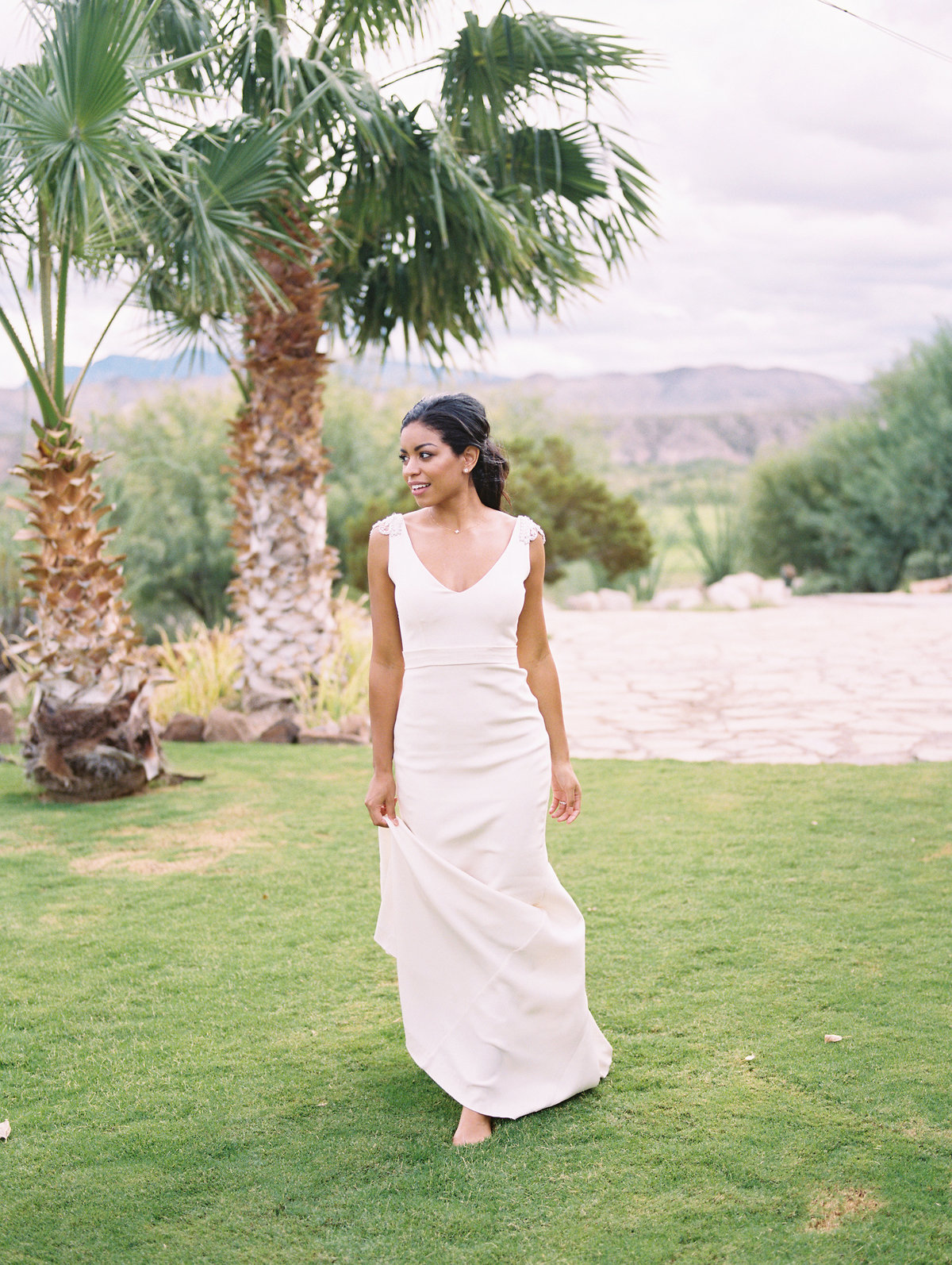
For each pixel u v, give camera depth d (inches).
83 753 221.9
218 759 267.3
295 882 169.8
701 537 905.5
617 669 419.8
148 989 129.6
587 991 124.5
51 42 183.8
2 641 333.4
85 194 181.0
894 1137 91.7
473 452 97.7
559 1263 77.1
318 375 295.1
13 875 175.8
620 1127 95.0
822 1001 119.7
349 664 345.7
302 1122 98.3
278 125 237.0
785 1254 77.3
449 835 97.3
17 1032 118.3
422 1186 87.2
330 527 737.6
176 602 705.6
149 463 671.1
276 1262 78.1
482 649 96.4
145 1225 82.8
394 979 131.8
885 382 834.2
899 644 469.7
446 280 302.8
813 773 236.8
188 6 252.7
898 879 162.9
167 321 299.0
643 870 170.1
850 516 818.8
